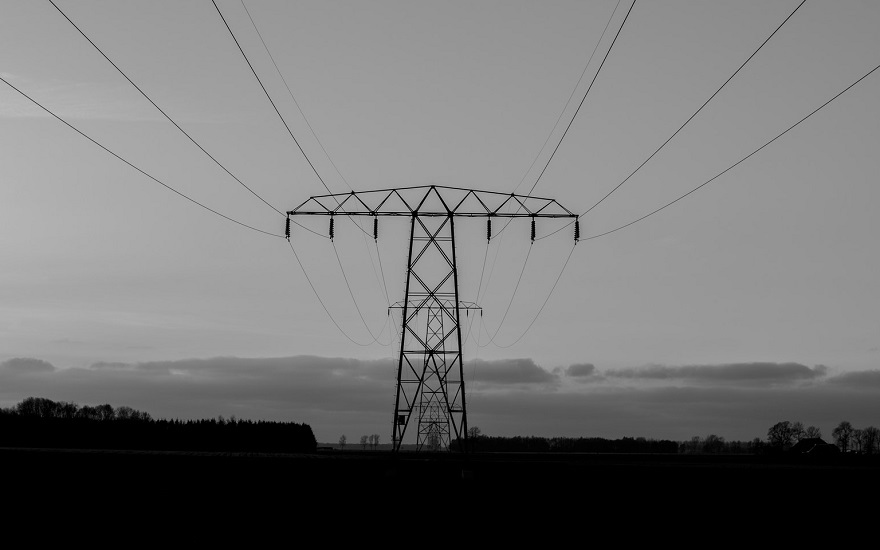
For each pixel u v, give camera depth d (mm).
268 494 44062
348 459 51312
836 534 36781
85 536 34906
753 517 39344
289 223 52688
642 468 43906
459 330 55031
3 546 32469
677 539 35906
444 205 54344
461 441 54500
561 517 39719
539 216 52656
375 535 36312
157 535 35500
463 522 38906
